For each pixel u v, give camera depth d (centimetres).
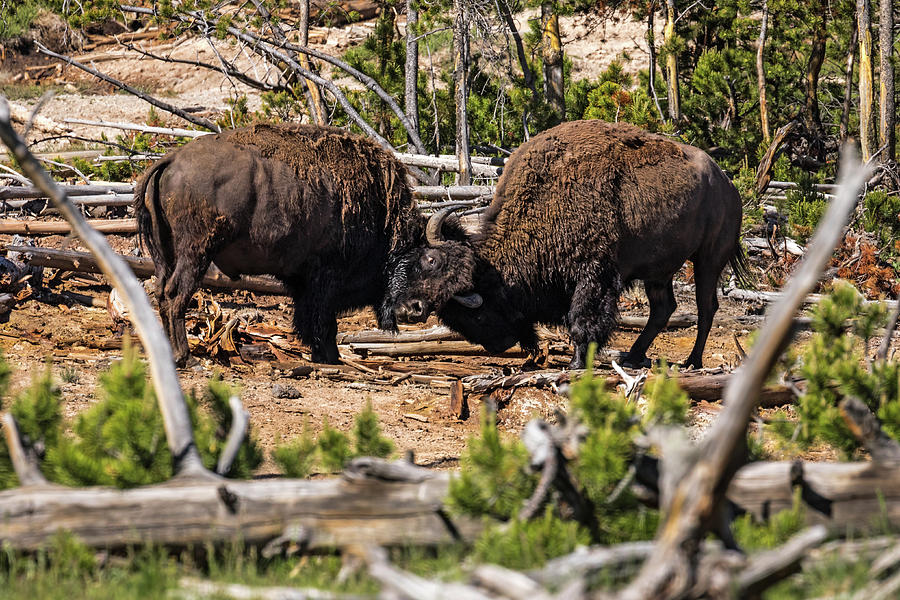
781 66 8162
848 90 7600
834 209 1102
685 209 3591
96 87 11144
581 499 1518
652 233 3562
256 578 1423
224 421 1908
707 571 1107
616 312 3556
